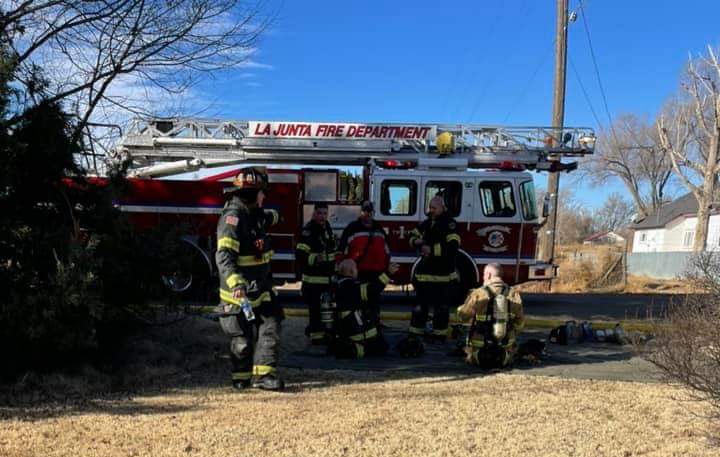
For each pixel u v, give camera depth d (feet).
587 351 21.02
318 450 11.19
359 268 20.26
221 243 14.57
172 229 17.20
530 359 18.72
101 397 14.14
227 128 35.01
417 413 13.43
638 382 16.46
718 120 70.18
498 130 34.96
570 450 11.44
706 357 12.05
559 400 14.61
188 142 34.68
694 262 19.61
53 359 15.49
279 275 31.81
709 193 71.51
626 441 11.96
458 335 22.86
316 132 34.50
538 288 50.47
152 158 35.55
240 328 14.90
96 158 17.90
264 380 15.08
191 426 12.31
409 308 33.55
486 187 32.40
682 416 13.43
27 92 15.43
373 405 13.98
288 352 20.08
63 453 10.78
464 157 34.19
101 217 16.21
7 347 14.56
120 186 17.44
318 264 20.97
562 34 48.98
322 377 16.70
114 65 18.92
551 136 34.94
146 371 16.11
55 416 12.71
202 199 31.37
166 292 17.20
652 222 151.12
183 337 19.61
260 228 15.39
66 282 13.43
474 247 32.35
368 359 19.16
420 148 34.60
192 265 18.17
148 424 12.38
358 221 20.68
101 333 16.51
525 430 12.45
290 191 31.76
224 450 11.10
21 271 14.24
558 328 22.74
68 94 17.87
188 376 16.21
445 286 21.52
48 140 15.24
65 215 16.01
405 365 18.37
